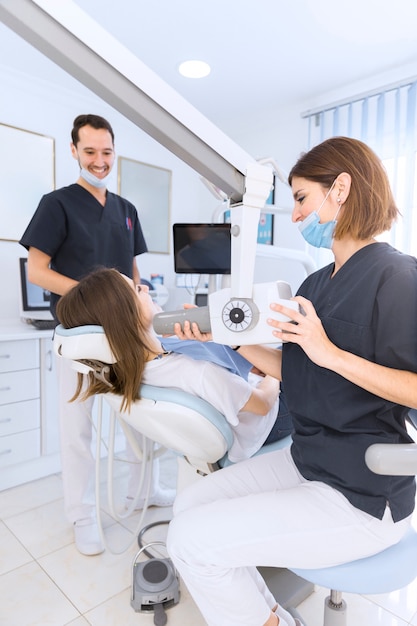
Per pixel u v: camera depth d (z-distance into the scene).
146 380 0.93
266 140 2.90
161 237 3.07
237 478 0.90
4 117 2.27
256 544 0.72
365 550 0.73
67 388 1.49
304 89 2.46
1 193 2.28
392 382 0.67
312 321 0.67
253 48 2.04
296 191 0.86
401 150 2.21
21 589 1.32
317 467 0.81
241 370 1.08
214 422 0.86
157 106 0.55
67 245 1.55
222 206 1.64
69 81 2.36
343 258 0.87
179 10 1.76
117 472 2.05
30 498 1.86
